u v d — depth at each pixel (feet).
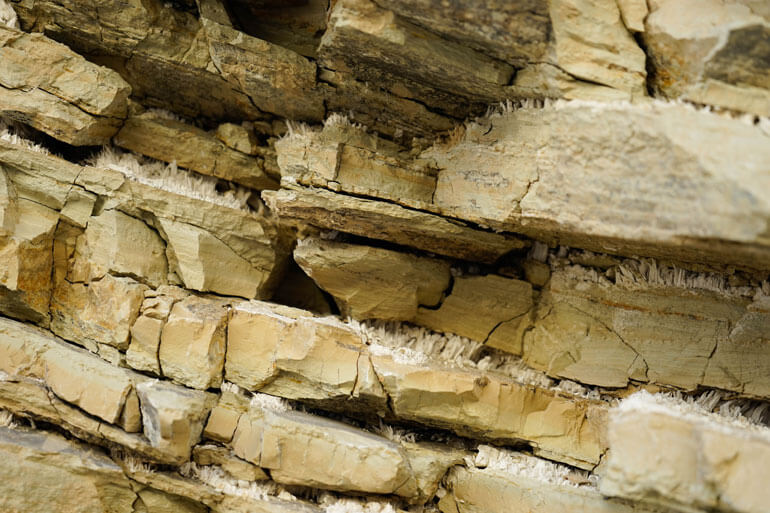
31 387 17.51
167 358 17.90
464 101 17.51
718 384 17.25
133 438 16.99
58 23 18.72
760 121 13.82
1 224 17.67
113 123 19.12
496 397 17.81
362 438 17.19
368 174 18.02
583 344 18.62
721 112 14.32
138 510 17.37
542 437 17.97
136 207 18.58
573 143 14.75
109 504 17.19
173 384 17.87
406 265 18.62
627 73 14.96
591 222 14.53
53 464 16.80
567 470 17.78
